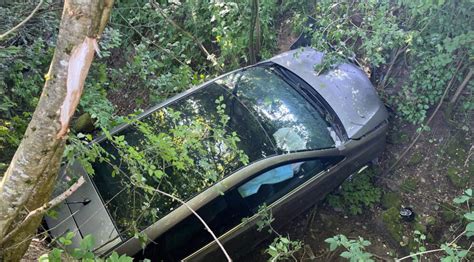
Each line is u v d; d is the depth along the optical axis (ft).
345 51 15.61
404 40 15.02
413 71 15.47
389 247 14.37
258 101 13.78
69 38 4.64
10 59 11.83
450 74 14.71
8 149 11.93
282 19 19.89
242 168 11.73
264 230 12.82
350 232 14.78
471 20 13.91
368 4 16.16
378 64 16.17
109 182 11.44
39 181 6.14
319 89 14.62
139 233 10.37
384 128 14.76
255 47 18.21
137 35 20.26
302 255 14.20
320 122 13.87
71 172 11.34
